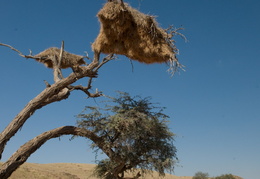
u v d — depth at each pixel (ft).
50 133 52.80
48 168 185.98
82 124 63.31
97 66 52.60
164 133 67.00
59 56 58.54
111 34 49.24
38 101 49.78
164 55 47.91
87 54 60.23
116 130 64.08
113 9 47.14
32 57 57.21
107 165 66.80
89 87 59.26
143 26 48.26
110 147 63.21
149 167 64.59
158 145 65.26
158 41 48.52
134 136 62.69
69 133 57.26
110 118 63.05
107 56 52.47
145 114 64.18
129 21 48.39
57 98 52.42
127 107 65.26
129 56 49.62
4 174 46.34
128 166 66.64
